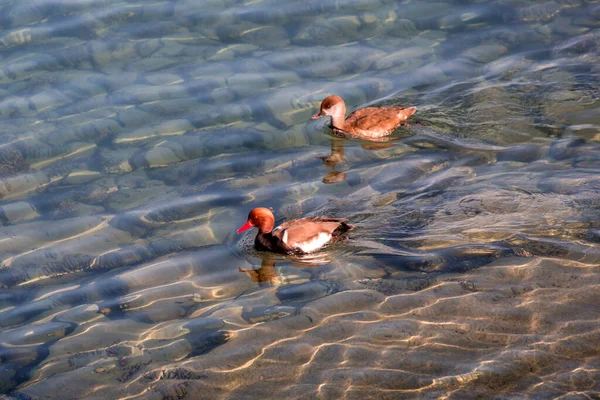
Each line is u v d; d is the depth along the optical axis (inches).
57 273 514.6
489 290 456.8
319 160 637.9
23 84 741.3
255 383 398.3
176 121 689.6
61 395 402.9
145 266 517.0
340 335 429.4
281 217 562.9
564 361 392.2
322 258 515.5
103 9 864.9
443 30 816.3
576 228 512.1
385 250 513.7
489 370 390.6
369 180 602.5
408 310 446.3
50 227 563.2
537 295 447.8
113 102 716.0
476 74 745.6
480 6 854.5
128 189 605.0
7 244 545.6
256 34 815.1
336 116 675.4
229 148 655.1
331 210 566.6
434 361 401.4
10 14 855.1
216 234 549.0
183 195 595.2
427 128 675.4
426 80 740.0
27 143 661.3
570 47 773.9
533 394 371.6
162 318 462.6
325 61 772.6
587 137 631.8
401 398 377.4
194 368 414.0
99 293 491.8
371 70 759.1
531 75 735.1
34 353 437.4
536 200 549.3
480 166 608.1
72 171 628.7
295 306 462.6
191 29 825.5
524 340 411.2
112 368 419.8
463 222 534.6
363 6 862.5
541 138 640.4
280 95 724.7
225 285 494.0
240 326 447.5
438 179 594.2
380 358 407.8
